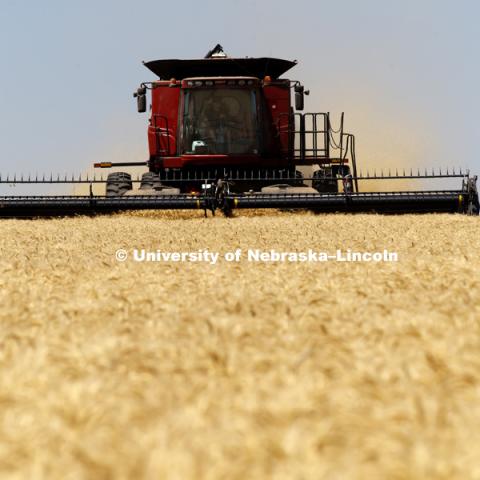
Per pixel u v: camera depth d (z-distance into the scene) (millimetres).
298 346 6906
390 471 4039
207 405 5145
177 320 8203
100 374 5984
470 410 4953
